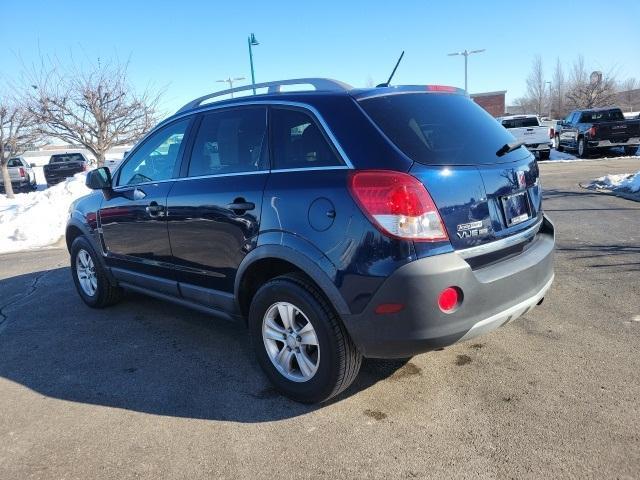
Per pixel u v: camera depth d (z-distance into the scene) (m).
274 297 3.37
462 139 3.27
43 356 4.43
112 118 18.00
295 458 2.87
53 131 18.08
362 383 3.62
